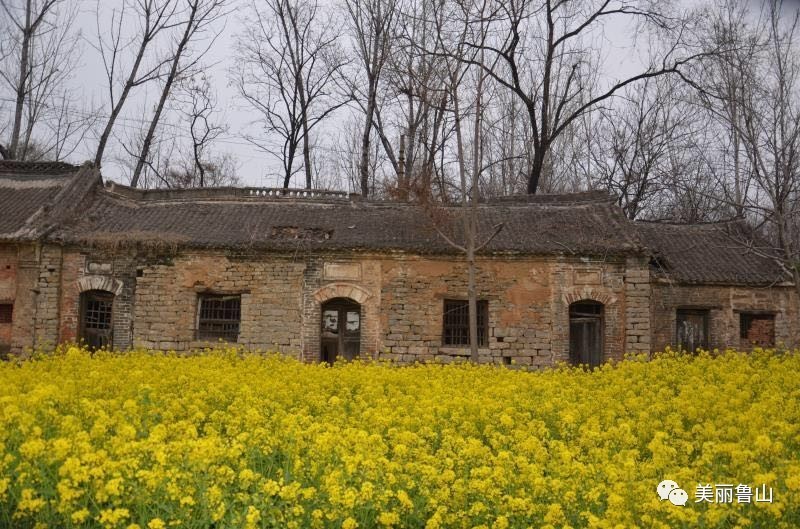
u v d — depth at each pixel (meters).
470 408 12.93
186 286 25.58
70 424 9.68
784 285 26.61
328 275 25.45
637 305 25.02
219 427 11.59
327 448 9.37
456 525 8.36
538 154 34.22
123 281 25.64
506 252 25.14
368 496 8.01
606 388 15.62
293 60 39.75
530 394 14.94
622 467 9.41
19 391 13.00
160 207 29.00
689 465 9.94
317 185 44.22
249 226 26.88
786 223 23.80
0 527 7.78
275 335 25.27
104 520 7.30
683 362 19.67
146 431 10.45
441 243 25.64
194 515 7.89
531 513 8.09
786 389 15.89
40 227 25.39
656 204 40.75
